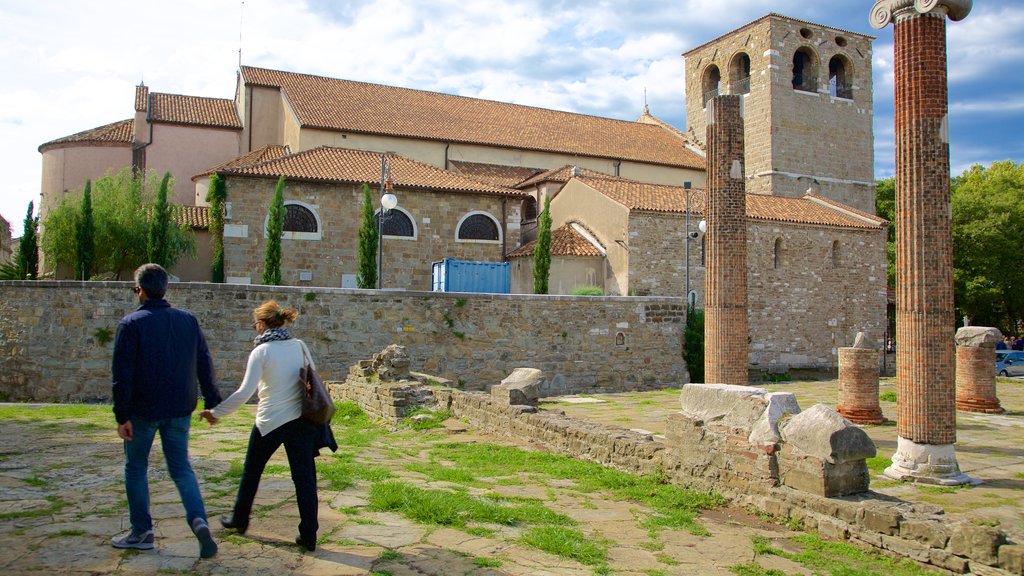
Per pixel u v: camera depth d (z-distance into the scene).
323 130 39.72
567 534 7.14
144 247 33.66
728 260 16.72
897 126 12.47
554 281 34.31
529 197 41.19
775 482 8.54
